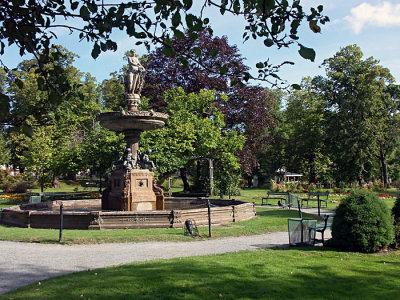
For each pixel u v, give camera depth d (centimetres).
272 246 998
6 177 4066
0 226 1427
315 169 5012
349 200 948
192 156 2784
